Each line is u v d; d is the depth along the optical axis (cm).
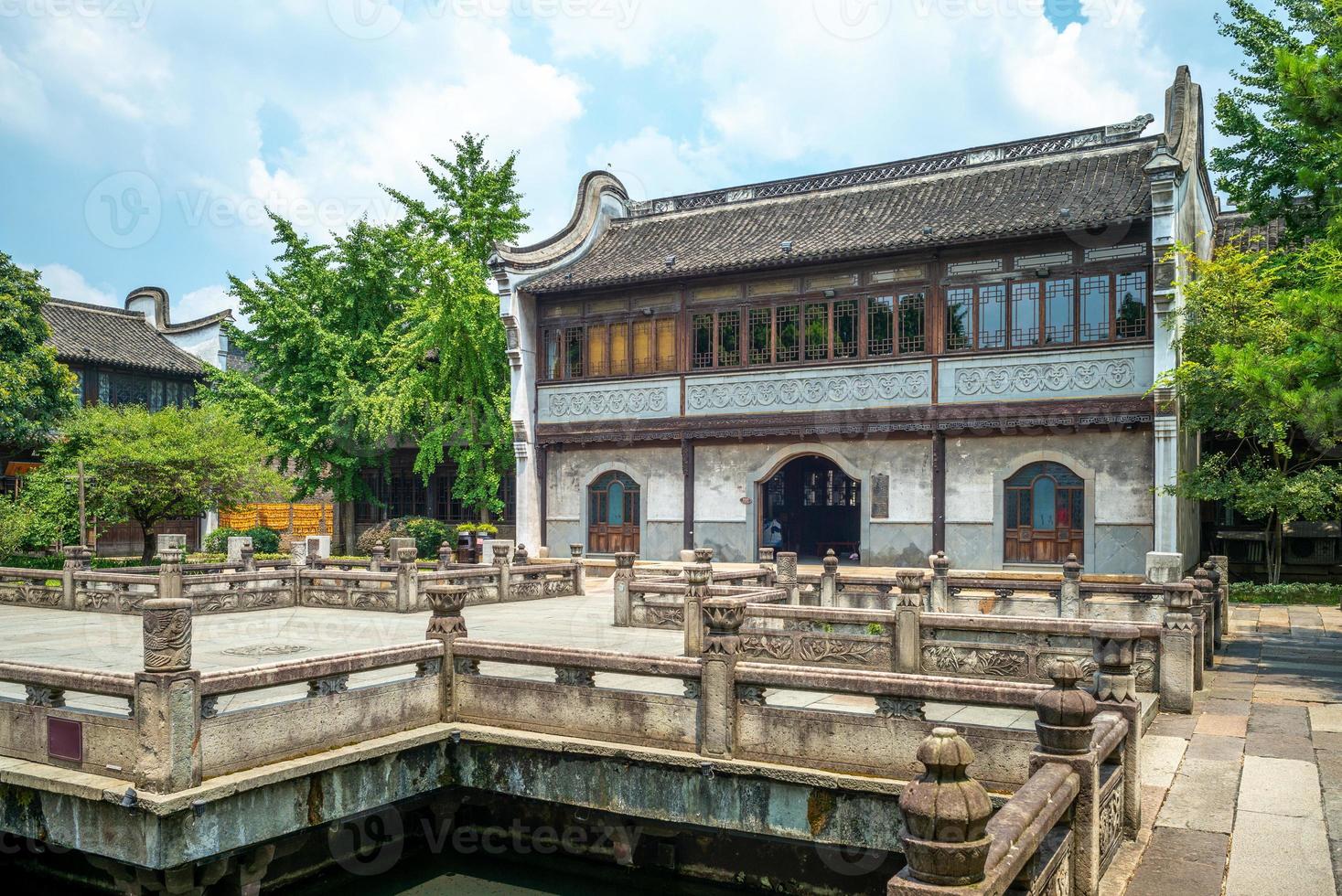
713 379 2595
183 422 3062
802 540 3275
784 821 792
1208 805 732
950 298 2338
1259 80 2305
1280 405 1182
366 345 3269
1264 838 661
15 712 813
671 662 845
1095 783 530
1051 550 2275
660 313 2673
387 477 3503
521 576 2025
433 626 952
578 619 1673
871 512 2456
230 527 3975
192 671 735
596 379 2747
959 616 1057
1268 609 2045
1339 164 1266
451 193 3142
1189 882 589
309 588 1945
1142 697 1030
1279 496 1947
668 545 2691
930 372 2342
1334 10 1235
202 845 732
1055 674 538
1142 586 1503
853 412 2422
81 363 3666
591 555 2802
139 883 742
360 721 865
